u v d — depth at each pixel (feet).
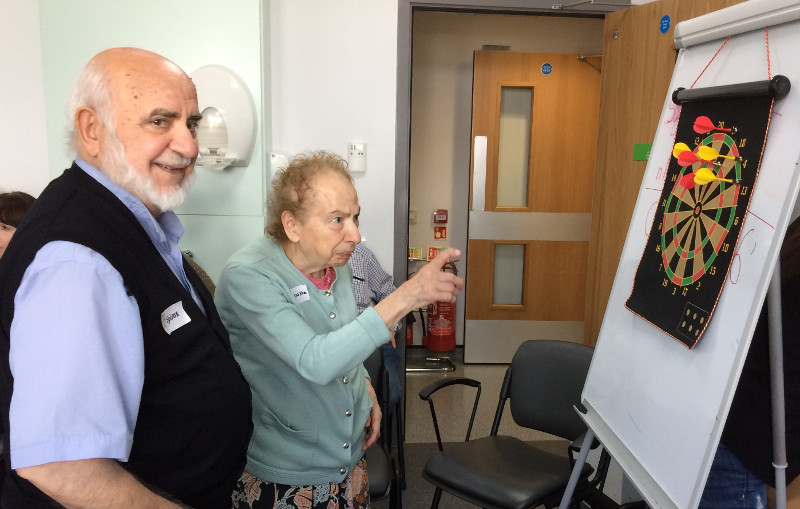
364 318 3.39
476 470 6.41
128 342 2.63
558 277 13.42
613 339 4.69
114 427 2.50
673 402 3.67
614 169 8.73
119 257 2.69
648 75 8.06
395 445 9.64
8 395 2.60
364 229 9.30
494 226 13.23
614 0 8.79
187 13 7.80
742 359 3.13
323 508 4.16
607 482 7.87
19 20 8.04
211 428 3.12
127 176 2.94
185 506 2.91
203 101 7.57
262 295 3.64
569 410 6.93
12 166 8.29
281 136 8.89
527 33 13.70
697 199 3.83
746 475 3.91
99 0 7.68
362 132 9.02
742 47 3.72
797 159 3.02
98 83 2.89
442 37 13.73
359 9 8.75
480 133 12.89
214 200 8.11
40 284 2.45
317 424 4.00
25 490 2.70
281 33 8.69
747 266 3.21
